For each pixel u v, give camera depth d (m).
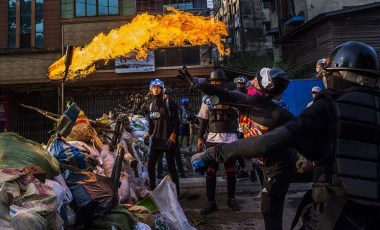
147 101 8.39
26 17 21.77
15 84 21.27
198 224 4.89
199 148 5.57
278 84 3.54
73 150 3.80
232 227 4.77
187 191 6.97
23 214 2.37
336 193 1.82
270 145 1.82
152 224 3.58
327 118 1.86
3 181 2.55
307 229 1.94
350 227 1.76
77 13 21.50
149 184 6.08
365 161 1.76
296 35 19.83
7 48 21.58
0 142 3.16
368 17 16.70
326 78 2.08
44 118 21.78
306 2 19.52
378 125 1.82
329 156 1.83
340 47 2.04
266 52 31.56
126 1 21.52
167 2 21.69
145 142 6.80
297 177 6.88
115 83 21.30
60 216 3.00
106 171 4.54
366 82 1.94
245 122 3.79
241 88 6.46
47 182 3.01
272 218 3.60
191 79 3.60
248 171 8.57
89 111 21.25
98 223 3.29
